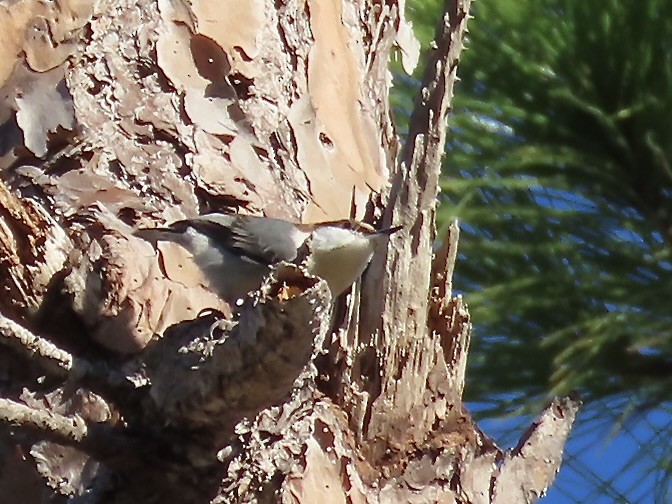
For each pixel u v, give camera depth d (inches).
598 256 205.5
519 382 204.5
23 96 187.3
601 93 207.6
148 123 191.2
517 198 208.4
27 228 146.0
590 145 208.5
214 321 128.5
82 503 132.8
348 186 207.6
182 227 179.9
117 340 147.5
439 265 177.8
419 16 234.7
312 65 213.0
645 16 204.4
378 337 170.9
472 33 210.2
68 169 183.3
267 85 205.5
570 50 207.5
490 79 210.7
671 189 207.0
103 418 125.2
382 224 176.1
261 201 193.2
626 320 194.9
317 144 207.0
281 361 114.0
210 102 199.0
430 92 175.5
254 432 127.0
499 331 205.0
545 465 173.6
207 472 126.2
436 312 176.4
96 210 178.2
